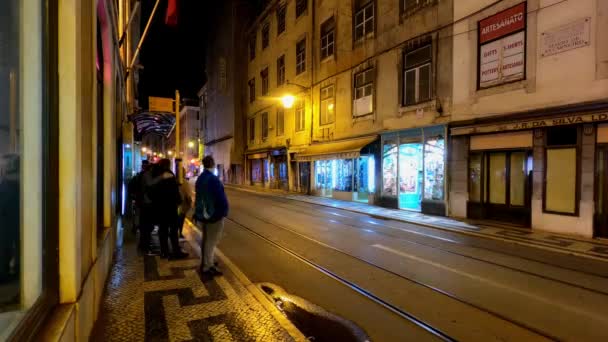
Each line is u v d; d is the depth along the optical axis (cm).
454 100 1248
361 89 1761
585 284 534
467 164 1203
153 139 5231
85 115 329
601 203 874
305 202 1811
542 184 990
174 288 498
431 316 423
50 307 242
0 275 186
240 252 730
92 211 378
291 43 2497
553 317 418
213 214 556
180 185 893
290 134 2516
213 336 357
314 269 612
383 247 778
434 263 650
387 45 1567
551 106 965
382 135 1587
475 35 1176
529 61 1020
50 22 246
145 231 714
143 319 395
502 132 1095
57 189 259
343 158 1738
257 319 398
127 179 1223
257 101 3216
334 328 396
